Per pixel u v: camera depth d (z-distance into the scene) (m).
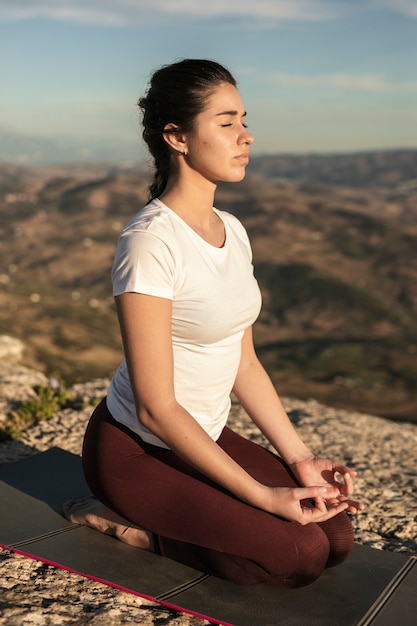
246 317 2.39
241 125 2.31
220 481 2.23
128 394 2.42
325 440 5.19
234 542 2.25
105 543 2.58
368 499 3.82
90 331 157.62
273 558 2.23
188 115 2.25
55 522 2.74
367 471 4.41
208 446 2.20
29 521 2.74
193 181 2.34
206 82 2.25
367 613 2.22
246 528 2.24
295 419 5.94
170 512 2.34
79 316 173.62
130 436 2.42
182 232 2.27
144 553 2.52
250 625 2.11
